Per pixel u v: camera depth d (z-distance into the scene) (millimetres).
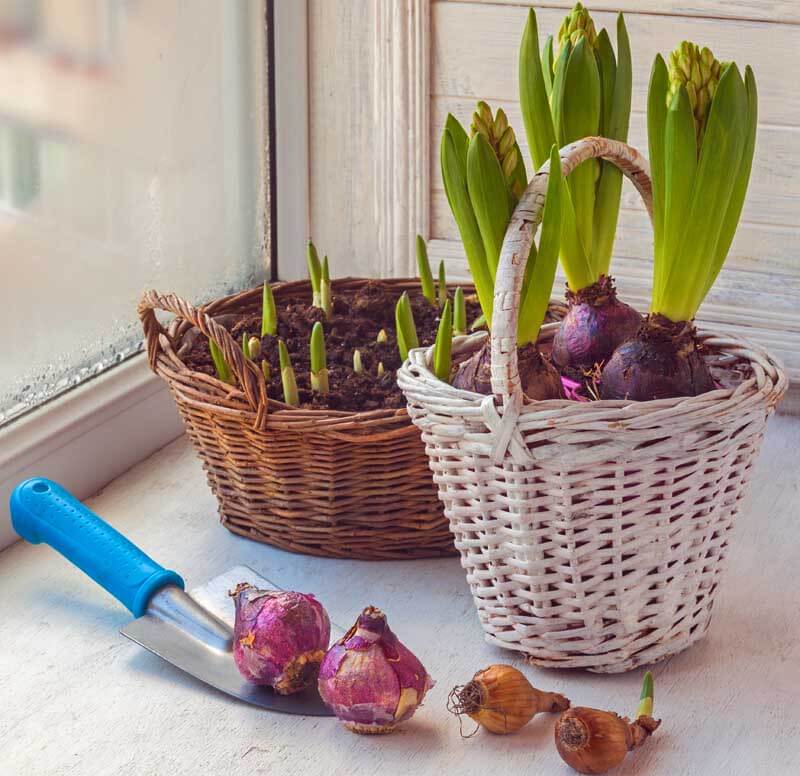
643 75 1424
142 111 1374
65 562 1229
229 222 1521
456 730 1057
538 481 1028
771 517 1266
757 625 1142
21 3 1232
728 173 1012
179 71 1413
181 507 1289
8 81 1230
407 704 1034
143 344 1406
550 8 1435
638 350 1043
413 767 1030
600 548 1042
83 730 1062
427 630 1139
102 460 1320
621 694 1078
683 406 1006
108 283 1358
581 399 1078
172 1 1392
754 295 1428
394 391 1185
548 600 1062
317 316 1270
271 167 1559
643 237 1456
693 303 1045
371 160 1528
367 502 1179
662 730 1053
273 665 1060
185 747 1048
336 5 1487
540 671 1097
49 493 1166
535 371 1050
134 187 1376
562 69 1070
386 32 1475
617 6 1409
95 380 1329
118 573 1140
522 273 1008
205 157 1466
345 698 1031
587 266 1101
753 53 1380
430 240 1542
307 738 1054
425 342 1237
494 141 1041
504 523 1052
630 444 1009
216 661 1104
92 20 1303
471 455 1041
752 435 1048
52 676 1106
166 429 1393
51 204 1286
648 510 1033
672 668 1102
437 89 1492
